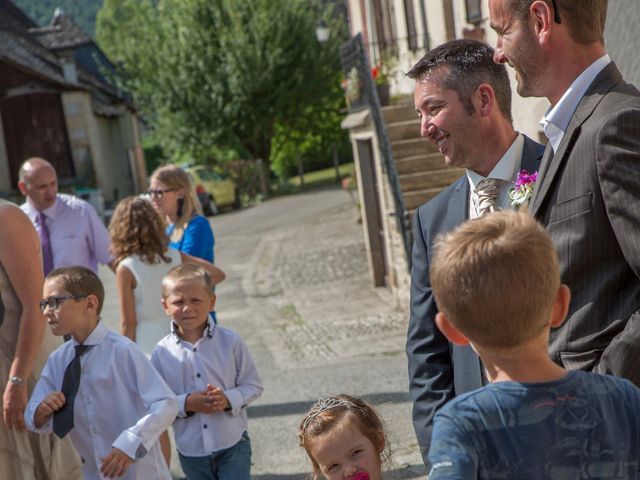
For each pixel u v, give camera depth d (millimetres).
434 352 2848
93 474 4090
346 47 14016
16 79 33156
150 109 34719
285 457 6051
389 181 11344
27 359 4195
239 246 20062
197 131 33500
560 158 2367
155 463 4059
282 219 24594
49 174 6160
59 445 4285
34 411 4062
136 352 4059
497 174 2799
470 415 1680
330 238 19031
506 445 1655
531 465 1646
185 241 5820
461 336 1864
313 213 24891
